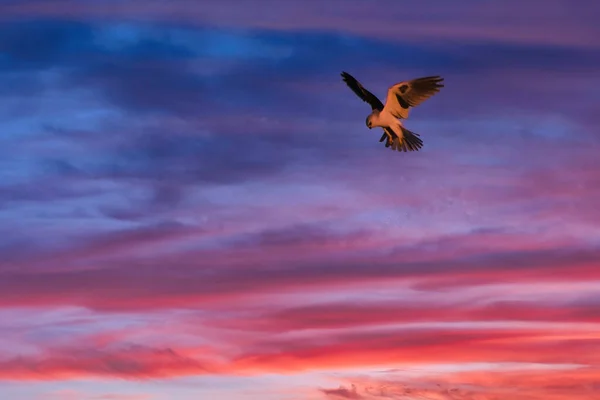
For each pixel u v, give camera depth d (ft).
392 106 36.58
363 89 37.32
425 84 36.60
